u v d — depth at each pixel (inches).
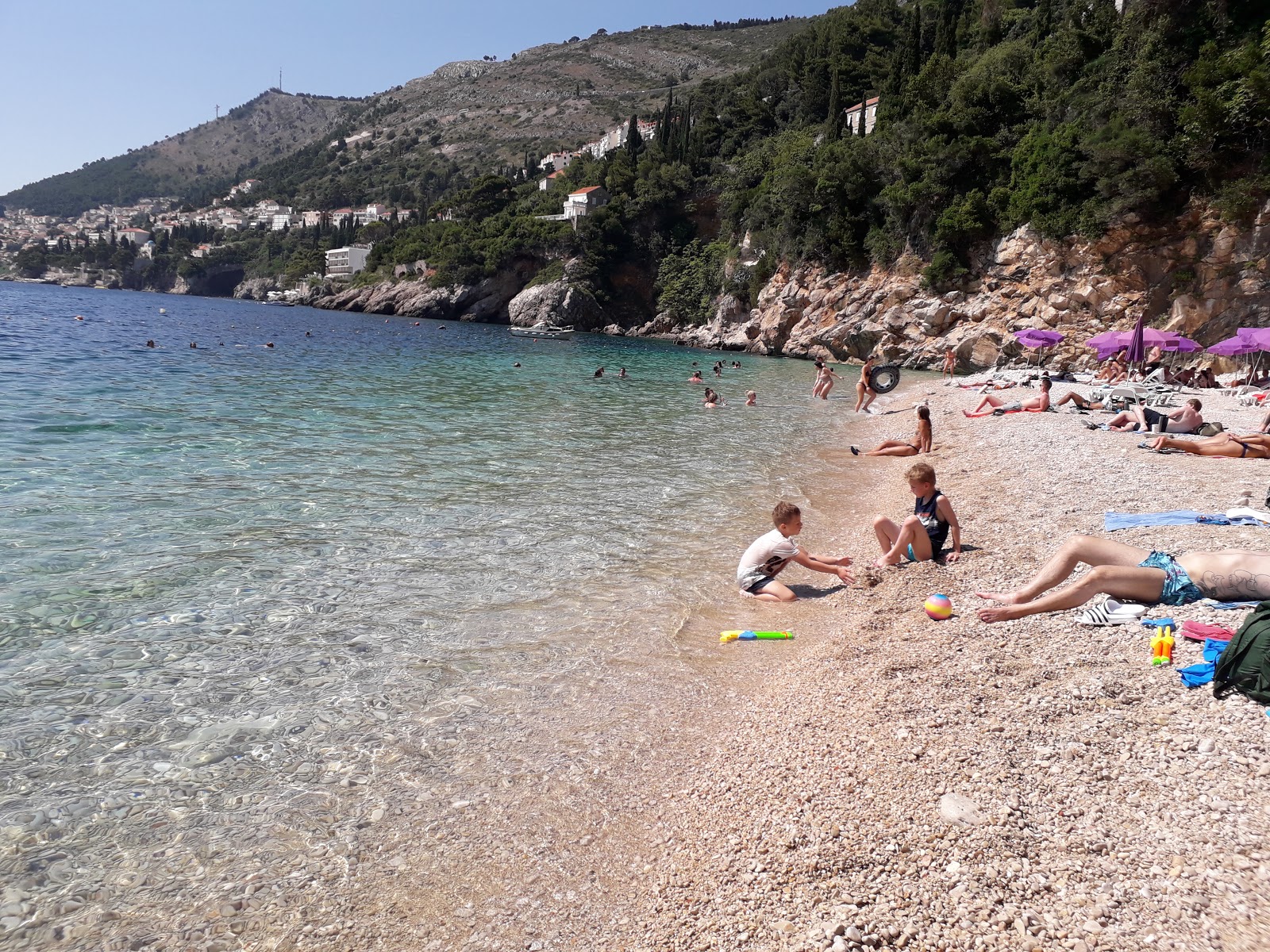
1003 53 2249.0
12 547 363.3
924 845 157.3
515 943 152.9
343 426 746.8
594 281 3791.8
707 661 281.0
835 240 2377.0
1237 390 986.7
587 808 197.3
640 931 152.9
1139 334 1141.1
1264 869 134.4
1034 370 1368.1
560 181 4857.3
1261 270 1501.0
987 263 1932.8
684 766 215.8
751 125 3941.9
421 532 418.9
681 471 606.2
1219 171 1549.0
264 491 487.2
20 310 2891.2
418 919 159.8
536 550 398.3
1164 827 150.6
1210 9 1638.8
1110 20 1925.4
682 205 3786.9
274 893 165.6
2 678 247.6
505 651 285.1
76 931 153.3
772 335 2546.8
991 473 558.3
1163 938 125.0
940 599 281.1
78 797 193.8
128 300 4781.0
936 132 2057.1
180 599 315.6
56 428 661.3
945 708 211.0
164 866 172.6
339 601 322.7
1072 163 1748.3
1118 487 461.1
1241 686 187.6
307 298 5620.1
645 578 363.3
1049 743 186.4
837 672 251.8
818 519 480.4
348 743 223.5
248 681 254.8
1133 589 245.8
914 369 2036.2
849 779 185.9
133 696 242.4
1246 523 345.7
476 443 693.3
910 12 3784.5
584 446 701.9
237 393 949.2
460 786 205.5
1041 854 149.4
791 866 159.8
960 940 132.7
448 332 3004.4
